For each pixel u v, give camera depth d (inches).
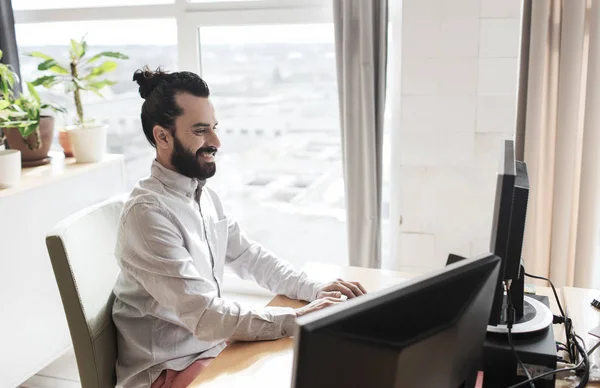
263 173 124.5
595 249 96.9
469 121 101.9
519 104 94.7
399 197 108.7
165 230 60.2
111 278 65.9
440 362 36.6
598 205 95.4
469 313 37.4
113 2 123.6
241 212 128.2
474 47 98.7
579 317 59.4
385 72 101.9
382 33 99.4
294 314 57.9
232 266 73.5
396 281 69.4
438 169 105.0
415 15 99.7
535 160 94.3
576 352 52.2
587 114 91.9
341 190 120.6
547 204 97.3
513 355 48.0
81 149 105.9
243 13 115.1
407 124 104.5
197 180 66.4
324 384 30.8
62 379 103.3
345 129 104.8
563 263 96.7
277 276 69.6
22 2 128.3
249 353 54.9
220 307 58.1
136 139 129.7
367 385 32.6
